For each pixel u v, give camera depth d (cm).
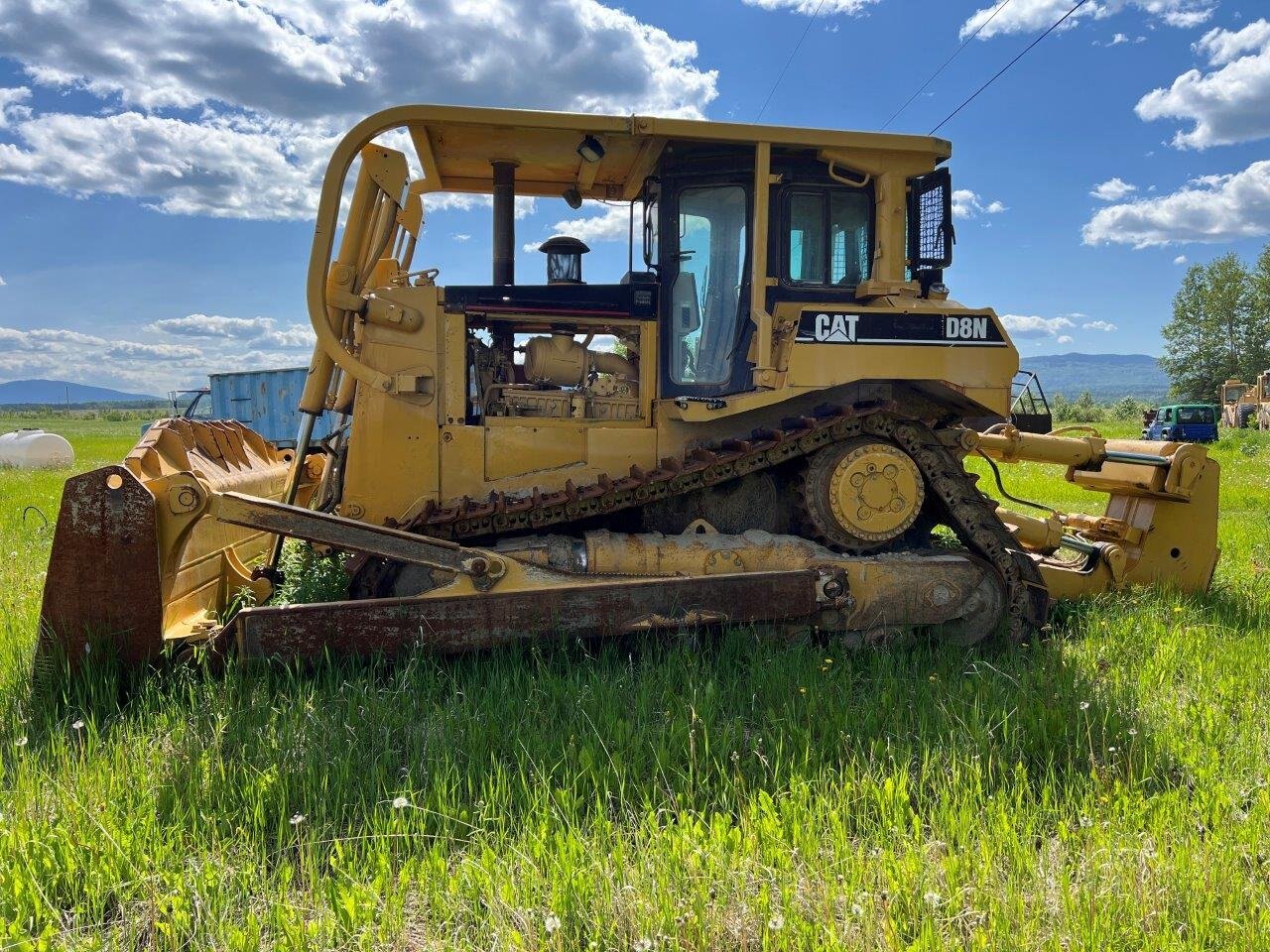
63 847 253
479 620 394
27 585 609
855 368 467
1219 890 238
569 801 283
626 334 523
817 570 441
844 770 311
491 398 498
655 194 529
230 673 368
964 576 475
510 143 498
